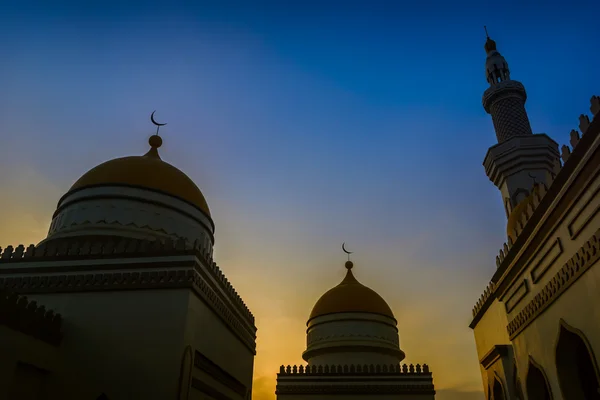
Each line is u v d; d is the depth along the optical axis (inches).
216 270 580.4
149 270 507.8
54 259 530.9
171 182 672.4
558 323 381.7
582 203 334.0
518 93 966.4
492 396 733.9
